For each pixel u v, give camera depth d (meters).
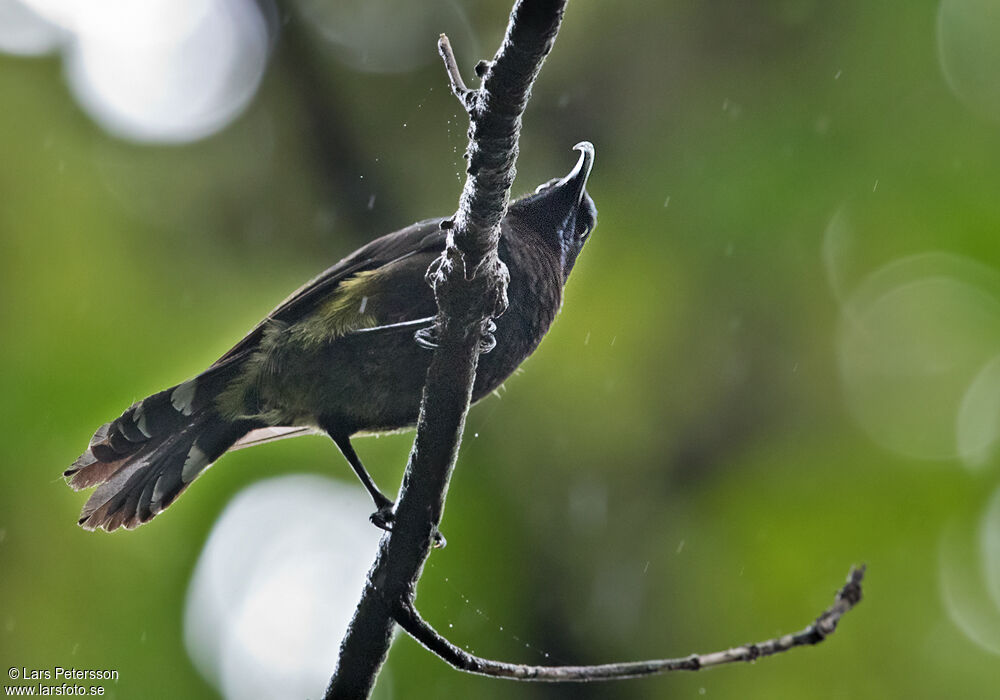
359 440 11.79
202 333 12.30
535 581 12.18
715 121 12.91
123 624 11.34
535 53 5.15
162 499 8.30
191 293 12.45
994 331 12.81
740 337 12.66
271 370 7.96
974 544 12.57
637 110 13.05
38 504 11.42
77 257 12.16
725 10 13.04
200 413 8.14
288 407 8.06
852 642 12.28
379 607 6.50
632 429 12.62
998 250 12.58
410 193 13.19
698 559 12.51
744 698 12.21
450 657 6.32
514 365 8.27
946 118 12.76
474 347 6.25
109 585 11.43
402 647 11.45
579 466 12.52
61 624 11.30
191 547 11.55
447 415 6.35
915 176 12.69
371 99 13.31
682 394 12.66
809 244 12.62
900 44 12.90
